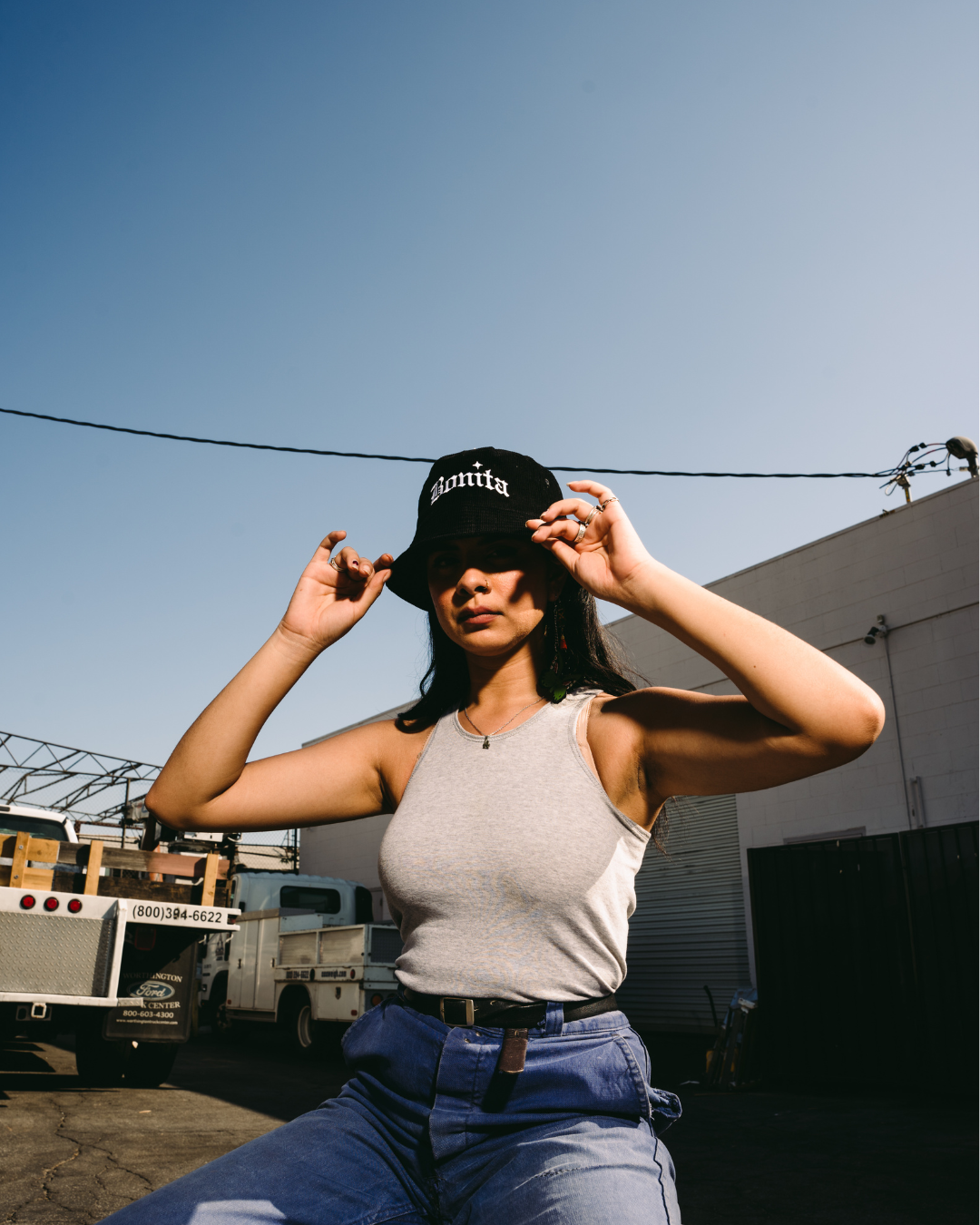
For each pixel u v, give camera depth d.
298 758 1.39
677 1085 8.13
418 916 1.17
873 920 7.81
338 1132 1.13
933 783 10.12
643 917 13.26
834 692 0.98
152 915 6.15
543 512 1.31
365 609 1.32
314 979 10.47
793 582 11.91
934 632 10.37
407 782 1.33
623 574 1.08
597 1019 1.08
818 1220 3.73
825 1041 7.82
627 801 1.17
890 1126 5.79
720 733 1.08
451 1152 1.04
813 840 11.22
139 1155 4.57
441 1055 1.07
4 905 5.67
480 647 1.28
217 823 1.31
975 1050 6.92
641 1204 0.92
